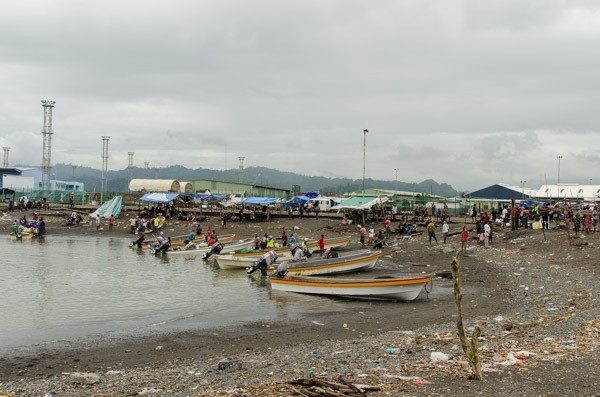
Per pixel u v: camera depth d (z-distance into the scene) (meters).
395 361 15.36
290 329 23.00
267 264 39.66
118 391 13.98
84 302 29.56
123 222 82.94
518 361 13.97
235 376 15.05
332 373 14.08
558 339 17.16
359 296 30.06
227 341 20.95
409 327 22.95
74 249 58.84
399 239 58.38
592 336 17.27
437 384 12.18
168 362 18.00
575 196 97.44
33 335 22.06
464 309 26.47
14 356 18.81
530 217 57.69
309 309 27.61
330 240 54.72
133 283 36.47
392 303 29.11
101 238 71.56
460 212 78.44
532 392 11.45
